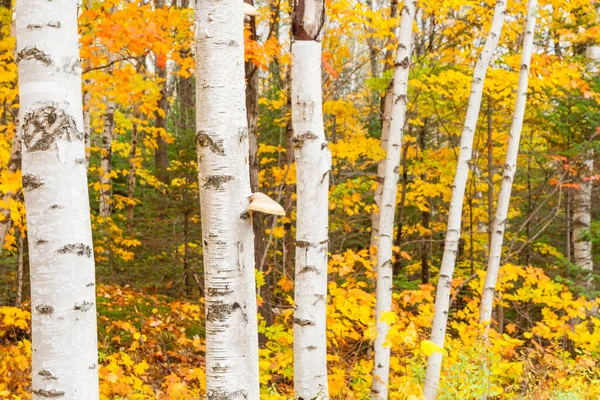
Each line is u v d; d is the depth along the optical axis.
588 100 8.11
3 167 5.02
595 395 5.35
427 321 6.10
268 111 11.71
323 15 3.18
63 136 1.90
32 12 1.91
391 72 7.54
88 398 1.90
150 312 7.52
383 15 7.36
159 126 13.55
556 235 11.79
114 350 6.11
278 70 9.69
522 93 6.23
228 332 2.21
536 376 5.37
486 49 5.42
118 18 4.73
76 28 2.00
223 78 2.23
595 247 10.55
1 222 5.47
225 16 2.24
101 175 10.84
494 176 10.09
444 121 8.95
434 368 4.85
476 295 9.85
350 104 8.33
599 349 6.32
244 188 2.27
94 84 5.66
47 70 1.90
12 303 7.52
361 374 5.36
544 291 7.55
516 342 5.57
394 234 11.87
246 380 2.24
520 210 11.69
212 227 2.23
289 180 7.56
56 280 1.86
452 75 6.91
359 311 5.37
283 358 4.89
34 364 1.87
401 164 10.04
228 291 2.22
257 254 6.90
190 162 9.62
